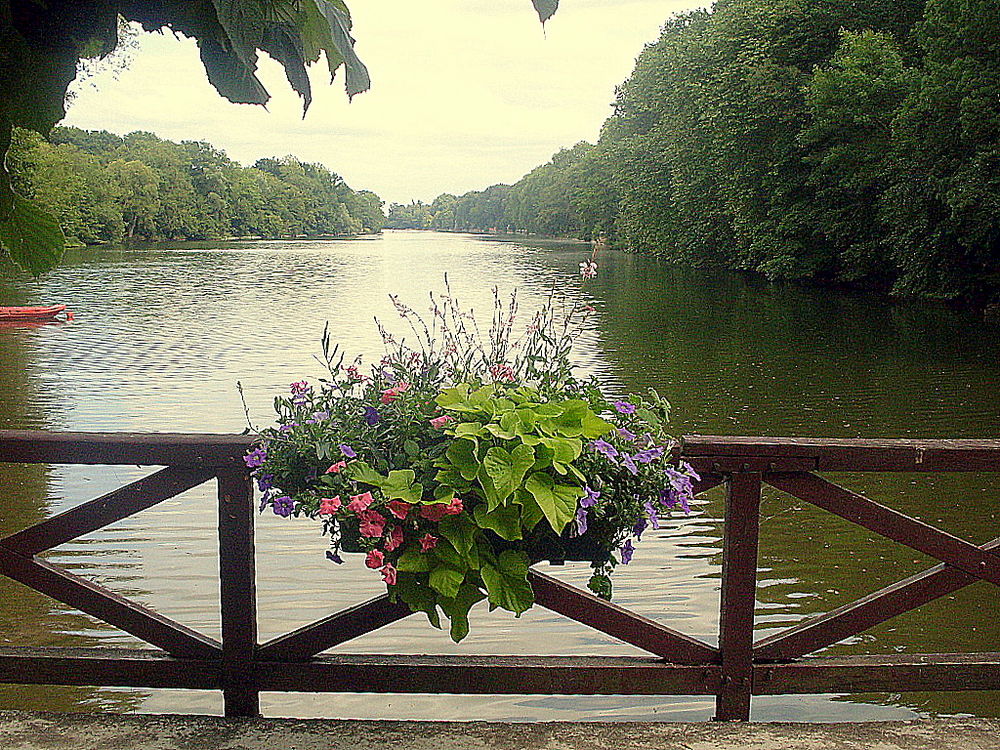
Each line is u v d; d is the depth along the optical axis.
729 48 33.03
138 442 2.72
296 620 5.63
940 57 23.00
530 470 2.33
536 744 2.73
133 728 2.81
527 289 30.88
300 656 2.87
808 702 4.75
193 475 2.77
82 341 18.19
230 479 2.76
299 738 2.76
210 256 58.88
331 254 63.06
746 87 30.94
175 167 99.56
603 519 2.41
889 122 26.27
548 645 5.32
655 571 6.49
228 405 12.05
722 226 37.19
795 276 31.75
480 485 2.36
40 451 2.72
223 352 16.66
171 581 6.18
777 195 31.05
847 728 2.84
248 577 2.80
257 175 118.00
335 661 2.85
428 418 2.48
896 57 27.19
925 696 4.79
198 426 10.88
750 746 2.73
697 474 2.69
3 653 2.89
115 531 7.10
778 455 2.74
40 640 5.36
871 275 30.34
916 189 23.77
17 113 1.50
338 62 1.56
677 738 2.77
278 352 16.61
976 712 4.66
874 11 30.39
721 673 2.84
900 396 13.02
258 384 13.48
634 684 2.84
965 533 7.32
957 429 11.10
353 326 20.67
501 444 2.35
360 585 6.14
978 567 2.77
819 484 2.76
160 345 17.61
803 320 22.19
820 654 5.36
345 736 2.77
